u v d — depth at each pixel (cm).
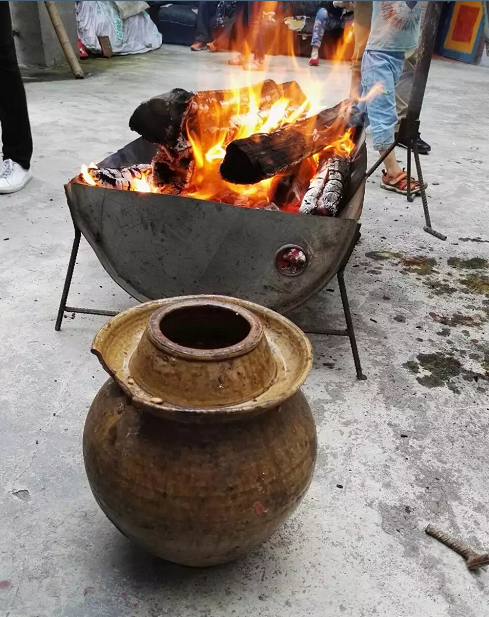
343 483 160
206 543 113
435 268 288
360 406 190
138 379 116
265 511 114
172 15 920
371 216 342
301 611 127
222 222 187
